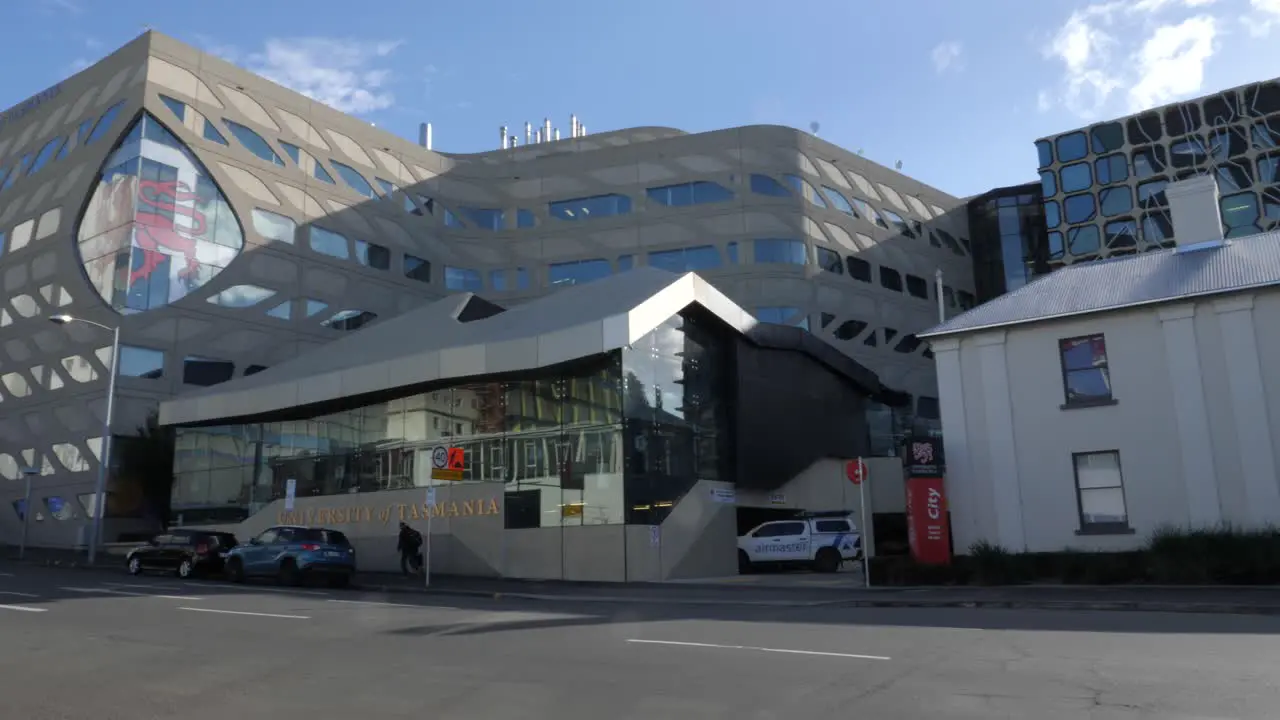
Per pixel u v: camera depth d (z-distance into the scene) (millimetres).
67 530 46438
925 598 18641
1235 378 21703
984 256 77812
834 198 67062
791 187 64438
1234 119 70688
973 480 24422
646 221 65938
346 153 61375
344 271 59031
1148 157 73125
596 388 28078
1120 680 8789
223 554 28438
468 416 30625
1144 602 16141
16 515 49250
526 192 69188
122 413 46250
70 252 50250
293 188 56969
